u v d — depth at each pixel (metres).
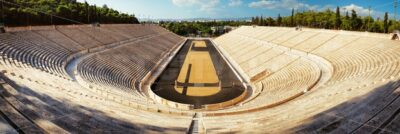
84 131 14.93
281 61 48.03
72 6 81.69
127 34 82.06
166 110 24.14
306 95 25.98
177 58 69.44
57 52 40.62
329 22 89.38
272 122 18.28
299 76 36.94
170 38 112.88
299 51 50.69
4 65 25.55
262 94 33.22
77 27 61.53
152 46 77.00
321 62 40.69
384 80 23.05
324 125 15.84
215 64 60.75
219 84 41.25
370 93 20.30
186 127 18.34
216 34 173.88
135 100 27.45
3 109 14.94
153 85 40.72
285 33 74.56
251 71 48.41
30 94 18.59
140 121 18.66
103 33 68.38
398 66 26.02
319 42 52.41
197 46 102.38
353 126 15.28
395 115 16.00
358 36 45.62
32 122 14.40
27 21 57.25
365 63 32.16
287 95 27.81
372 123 15.38
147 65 53.09
